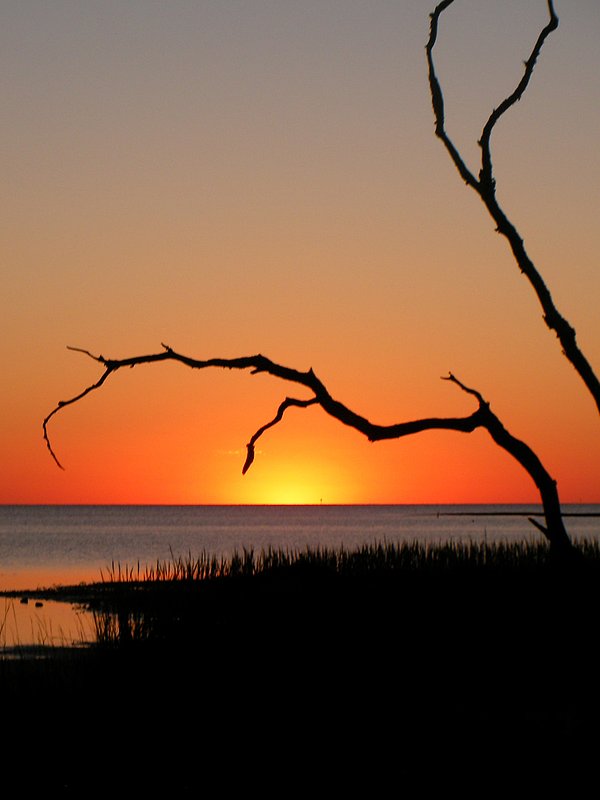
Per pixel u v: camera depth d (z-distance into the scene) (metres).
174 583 26.30
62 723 15.21
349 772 13.48
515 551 31.36
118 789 12.95
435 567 28.52
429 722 15.53
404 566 28.52
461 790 12.55
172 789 12.96
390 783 12.98
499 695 16.78
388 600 23.78
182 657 17.80
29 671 18.23
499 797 12.21
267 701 16.45
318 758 14.05
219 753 14.32
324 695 16.84
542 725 14.87
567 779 12.58
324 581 24.48
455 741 14.55
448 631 21.16
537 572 25.86
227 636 19.47
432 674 18.28
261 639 19.70
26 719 15.27
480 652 19.50
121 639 18.84
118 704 15.81
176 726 15.21
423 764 13.66
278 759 14.07
